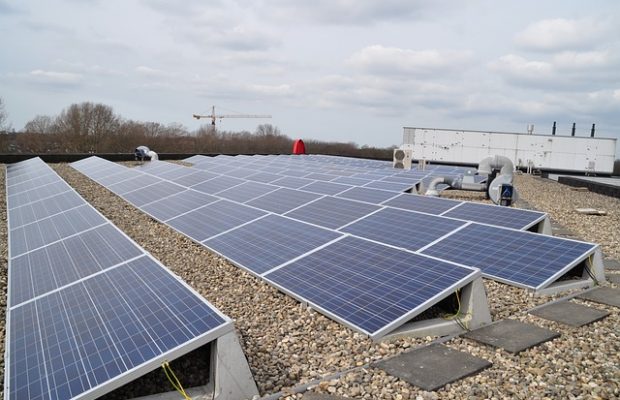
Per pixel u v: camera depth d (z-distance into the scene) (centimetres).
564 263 984
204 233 1375
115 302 659
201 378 580
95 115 7131
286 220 1272
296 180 2383
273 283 945
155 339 546
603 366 641
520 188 3403
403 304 754
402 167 3553
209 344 575
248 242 1200
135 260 813
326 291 858
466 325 773
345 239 1043
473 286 778
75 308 669
